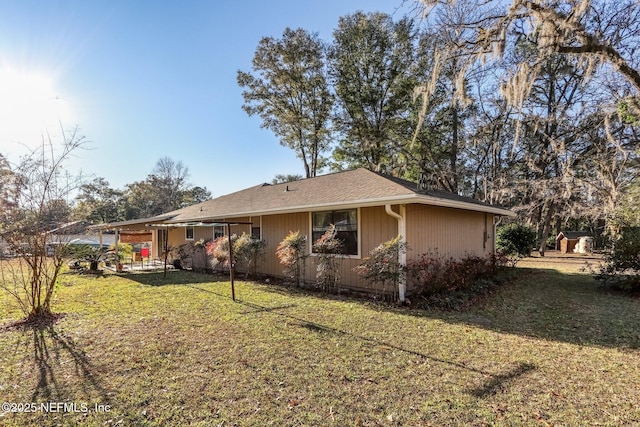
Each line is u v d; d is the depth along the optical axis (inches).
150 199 1688.0
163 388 125.3
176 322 211.6
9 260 266.5
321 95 887.7
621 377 132.2
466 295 276.4
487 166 761.0
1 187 215.0
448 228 349.7
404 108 800.9
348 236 321.4
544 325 203.6
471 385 125.6
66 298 295.1
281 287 345.7
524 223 719.7
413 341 173.9
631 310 237.1
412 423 102.3
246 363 146.5
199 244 498.6
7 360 154.3
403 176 844.6
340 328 196.2
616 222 341.1
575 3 205.0
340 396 118.2
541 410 108.7
